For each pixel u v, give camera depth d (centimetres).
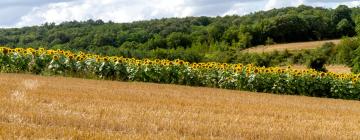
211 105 1559
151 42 9206
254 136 1046
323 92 2886
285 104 1830
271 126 1191
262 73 2877
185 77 2922
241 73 2883
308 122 1325
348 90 2866
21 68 2858
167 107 1412
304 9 11950
